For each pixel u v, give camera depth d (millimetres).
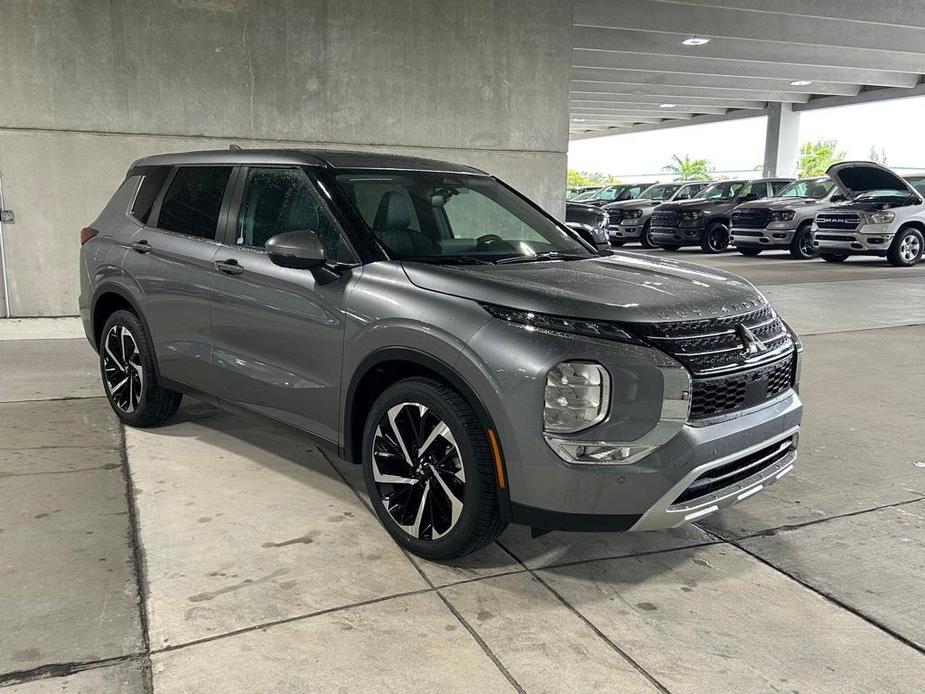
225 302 3961
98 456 4328
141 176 4895
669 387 2807
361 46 9195
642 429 2803
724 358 2969
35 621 2715
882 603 2977
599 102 26438
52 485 3898
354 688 2408
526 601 2943
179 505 3699
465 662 2553
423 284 3188
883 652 2664
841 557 3346
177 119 8648
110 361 4871
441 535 3125
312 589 2977
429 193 3955
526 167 10188
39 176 8320
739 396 3031
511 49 9852
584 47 17156
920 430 5039
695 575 3174
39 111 8203
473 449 2949
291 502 3770
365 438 3375
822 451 4648
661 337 2850
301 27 8922
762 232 16688
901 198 15125
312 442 3703
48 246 8484
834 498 3965
